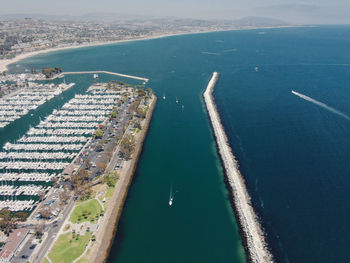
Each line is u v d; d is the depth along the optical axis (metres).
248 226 158.88
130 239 154.38
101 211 167.75
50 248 141.50
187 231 159.75
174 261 141.50
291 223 159.50
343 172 199.75
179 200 184.25
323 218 161.62
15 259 134.75
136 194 190.12
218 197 186.12
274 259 139.00
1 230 152.12
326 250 142.62
